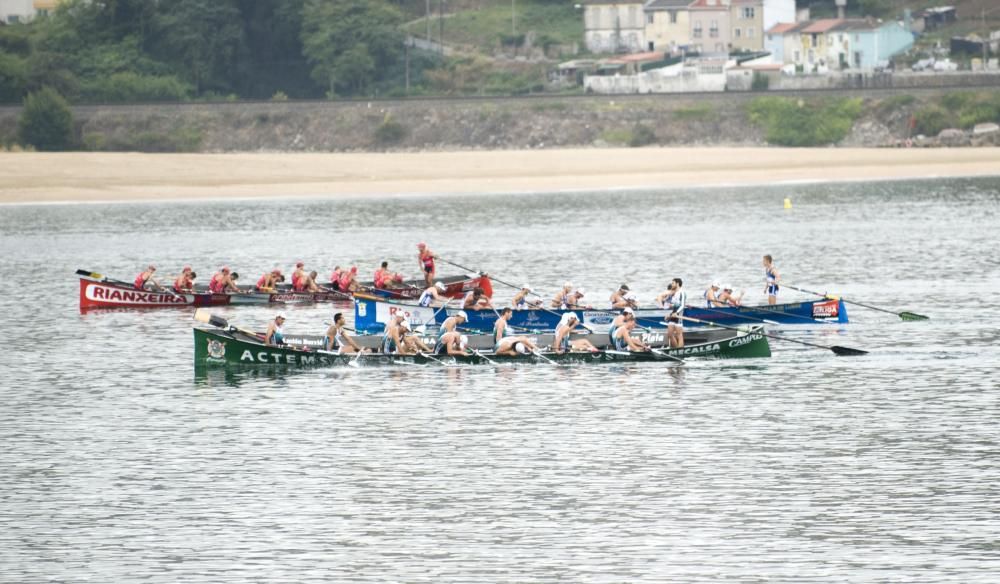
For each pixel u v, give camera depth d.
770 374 167.25
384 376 170.88
